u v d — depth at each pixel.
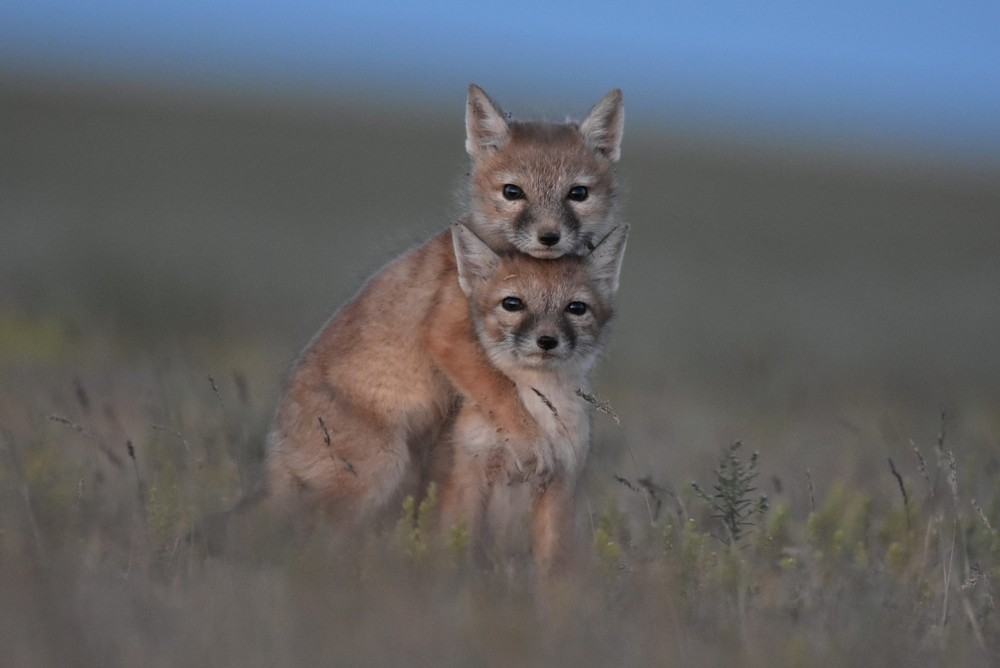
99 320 27.94
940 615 10.20
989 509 12.66
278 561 10.01
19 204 56.19
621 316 39.50
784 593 10.34
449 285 13.49
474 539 12.19
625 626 8.98
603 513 12.43
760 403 22.44
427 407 13.31
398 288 13.45
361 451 12.98
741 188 86.88
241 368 22.30
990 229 77.25
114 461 12.02
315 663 7.59
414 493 13.30
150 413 15.76
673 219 71.00
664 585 9.77
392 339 13.23
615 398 21.72
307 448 13.09
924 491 14.79
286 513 11.91
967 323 45.00
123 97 101.25
